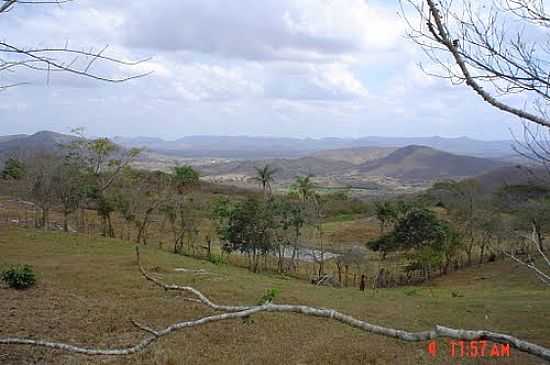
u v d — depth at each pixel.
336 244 56.91
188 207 49.19
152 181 50.19
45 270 22.27
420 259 41.75
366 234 60.78
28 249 29.64
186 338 12.91
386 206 46.44
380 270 42.62
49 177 43.00
